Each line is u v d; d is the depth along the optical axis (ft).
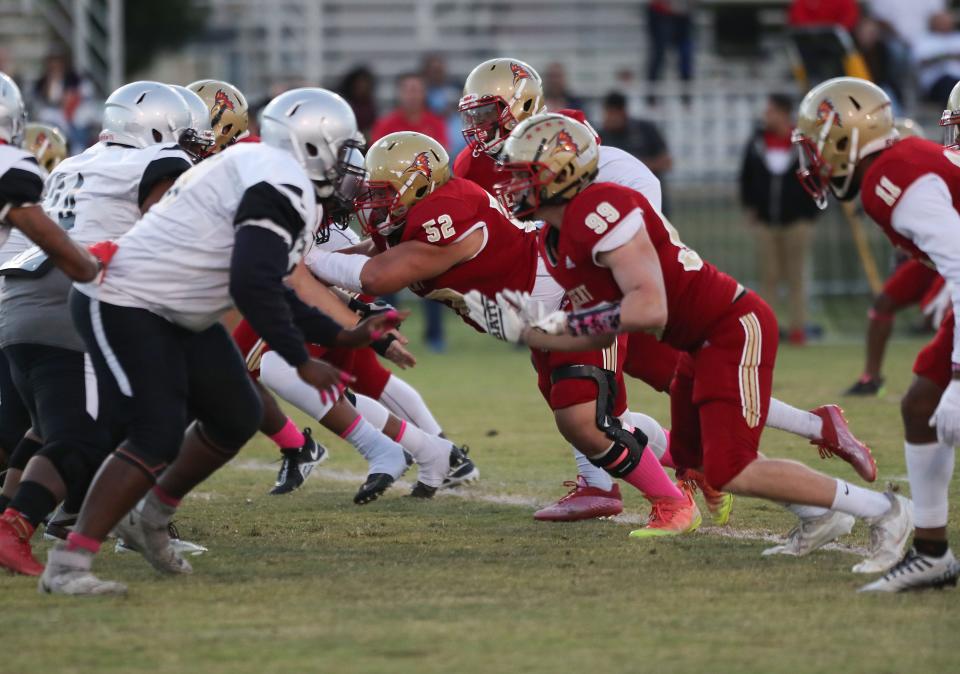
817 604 46.44
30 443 55.57
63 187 55.16
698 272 51.65
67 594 47.88
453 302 60.34
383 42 236.02
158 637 42.57
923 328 148.15
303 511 65.77
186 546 55.62
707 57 231.71
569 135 48.93
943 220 46.16
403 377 120.88
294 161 47.32
